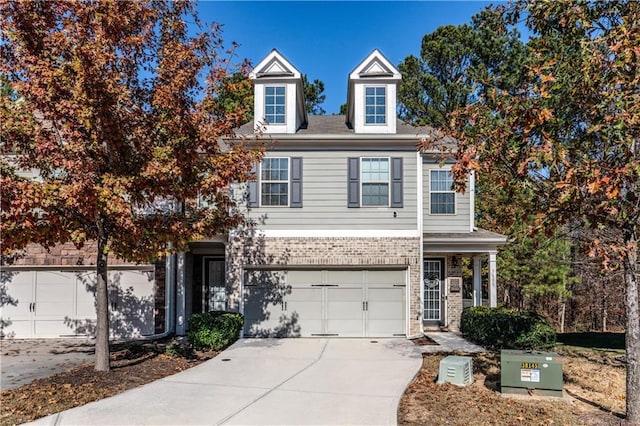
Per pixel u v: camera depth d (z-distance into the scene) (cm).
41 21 801
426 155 1489
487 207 2206
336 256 1381
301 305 1392
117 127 823
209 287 1611
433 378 877
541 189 663
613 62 596
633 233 645
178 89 876
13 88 812
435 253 1546
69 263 1418
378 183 1399
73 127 793
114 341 1359
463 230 1543
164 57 909
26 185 716
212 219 1013
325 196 1395
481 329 1252
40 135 795
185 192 902
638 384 641
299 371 914
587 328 2236
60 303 1416
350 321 1388
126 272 1427
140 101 913
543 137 634
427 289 1609
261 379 848
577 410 697
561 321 2242
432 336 1398
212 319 1177
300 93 1519
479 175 693
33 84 765
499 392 782
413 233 1388
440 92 2630
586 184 572
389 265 1383
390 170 1399
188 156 878
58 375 885
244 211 1388
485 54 2641
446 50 2723
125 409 666
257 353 1112
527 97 671
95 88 765
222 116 976
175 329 1472
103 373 884
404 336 1379
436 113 2570
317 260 1377
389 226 1391
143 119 877
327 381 833
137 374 888
